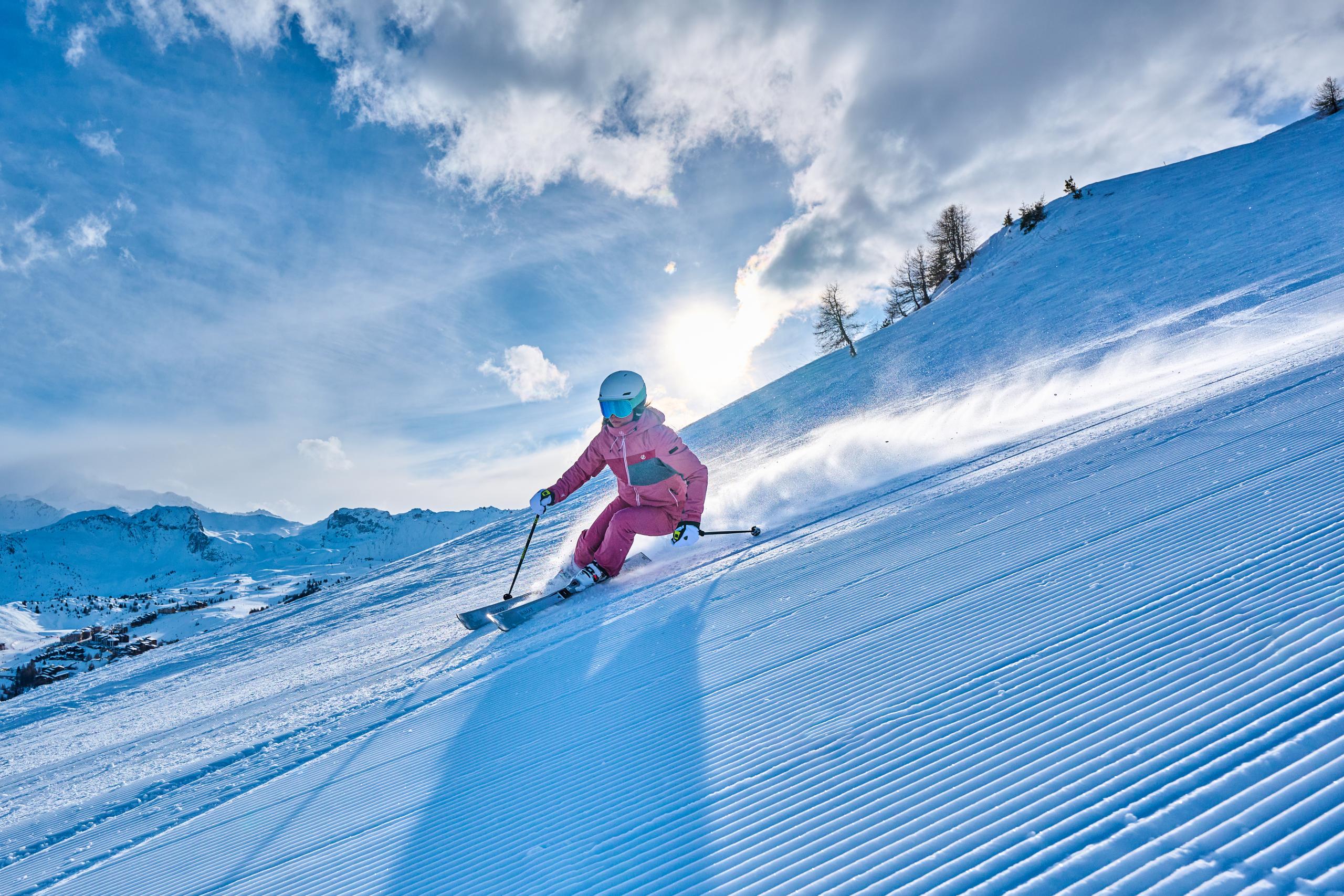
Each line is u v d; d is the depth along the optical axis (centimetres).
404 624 914
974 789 156
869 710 215
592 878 166
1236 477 338
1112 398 960
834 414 2298
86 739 658
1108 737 159
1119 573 263
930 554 369
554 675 352
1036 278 3316
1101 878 114
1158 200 3766
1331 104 4066
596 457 576
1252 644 180
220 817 290
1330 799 116
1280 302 1515
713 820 177
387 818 239
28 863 293
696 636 345
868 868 138
